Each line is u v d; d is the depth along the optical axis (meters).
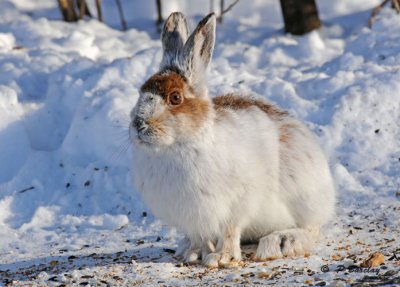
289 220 13.25
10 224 16.55
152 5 30.45
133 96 19.00
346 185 16.72
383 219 14.93
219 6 29.95
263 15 30.02
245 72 20.94
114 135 18.02
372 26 23.33
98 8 26.95
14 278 12.39
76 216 16.72
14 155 18.59
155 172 11.89
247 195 12.09
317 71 21.16
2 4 28.11
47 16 28.42
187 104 11.62
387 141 18.00
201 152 11.70
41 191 17.58
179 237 15.00
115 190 17.27
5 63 21.80
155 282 11.45
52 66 21.70
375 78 19.56
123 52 23.94
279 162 12.80
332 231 14.30
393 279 10.52
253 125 12.50
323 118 18.61
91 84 20.12
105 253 14.06
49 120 19.81
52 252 14.45
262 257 12.62
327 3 29.27
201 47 12.19
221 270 12.05
